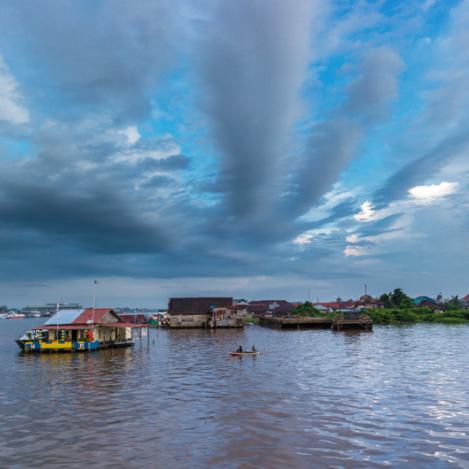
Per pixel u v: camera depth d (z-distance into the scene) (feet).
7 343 256.52
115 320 215.10
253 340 241.35
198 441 63.16
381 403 84.33
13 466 55.01
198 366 139.74
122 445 62.03
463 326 341.00
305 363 141.49
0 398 94.27
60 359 163.73
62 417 77.25
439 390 95.91
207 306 390.42
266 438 64.08
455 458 55.57
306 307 463.83
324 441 62.49
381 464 53.88
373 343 209.67
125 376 121.08
